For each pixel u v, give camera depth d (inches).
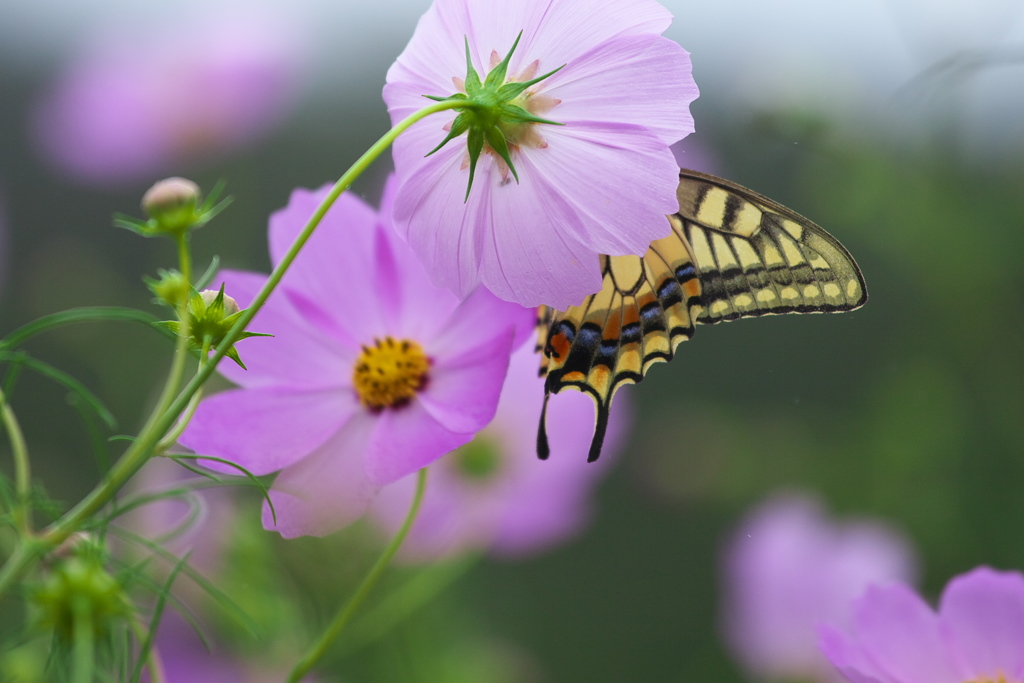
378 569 28.7
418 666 36.6
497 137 27.9
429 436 28.8
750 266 29.9
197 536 33.9
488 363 29.0
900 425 52.2
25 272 52.9
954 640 29.7
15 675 29.2
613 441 35.2
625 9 28.0
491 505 34.8
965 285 51.7
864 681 29.1
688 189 29.8
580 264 28.0
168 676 33.3
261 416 29.1
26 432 51.3
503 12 28.1
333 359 29.3
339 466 28.9
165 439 27.4
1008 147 52.1
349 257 29.6
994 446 51.2
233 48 41.3
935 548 50.1
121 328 47.0
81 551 27.5
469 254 28.2
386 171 45.2
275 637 34.2
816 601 39.9
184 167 41.8
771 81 51.0
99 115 40.9
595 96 28.0
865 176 51.3
